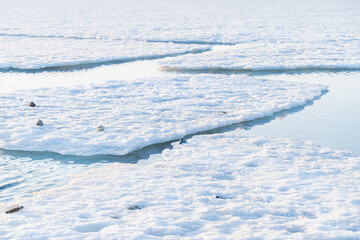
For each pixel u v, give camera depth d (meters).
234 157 10.77
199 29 42.62
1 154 11.34
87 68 24.42
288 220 7.46
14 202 8.17
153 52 29.33
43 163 10.82
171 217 7.48
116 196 8.35
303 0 101.75
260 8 73.75
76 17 56.16
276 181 9.20
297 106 16.56
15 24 46.56
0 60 25.11
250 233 6.93
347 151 11.24
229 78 20.92
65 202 8.12
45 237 6.61
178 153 11.15
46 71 23.38
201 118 14.38
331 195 8.40
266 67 24.14
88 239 6.59
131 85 19.38
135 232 6.84
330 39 34.53
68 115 14.44
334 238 6.73
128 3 93.94
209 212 7.73
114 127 13.24
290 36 36.84
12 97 16.84
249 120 14.73
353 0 100.19
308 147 11.55
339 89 19.53
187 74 22.89
